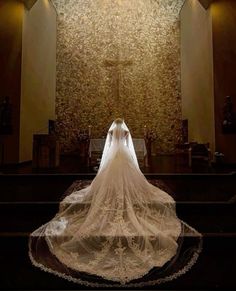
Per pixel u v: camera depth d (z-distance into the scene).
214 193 3.75
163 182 4.26
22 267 2.47
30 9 6.59
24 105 6.29
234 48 6.01
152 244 2.45
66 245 2.47
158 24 9.03
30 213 3.33
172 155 8.83
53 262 2.39
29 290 2.26
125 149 3.61
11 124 5.72
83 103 8.95
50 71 8.41
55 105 8.95
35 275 2.36
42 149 5.50
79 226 2.70
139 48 8.98
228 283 2.29
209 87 6.38
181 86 9.00
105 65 8.94
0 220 3.16
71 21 9.05
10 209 3.33
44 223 3.05
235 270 2.42
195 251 2.53
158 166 5.81
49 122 8.15
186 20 8.41
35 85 7.07
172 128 8.95
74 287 2.26
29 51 6.60
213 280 2.32
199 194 3.71
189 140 8.20
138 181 3.26
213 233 2.75
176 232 2.66
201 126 7.10
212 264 2.49
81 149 7.17
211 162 5.87
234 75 6.01
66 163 6.48
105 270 2.25
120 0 9.03
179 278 2.30
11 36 6.08
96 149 6.45
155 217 2.87
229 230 2.82
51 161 5.54
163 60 9.02
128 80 8.95
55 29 8.94
